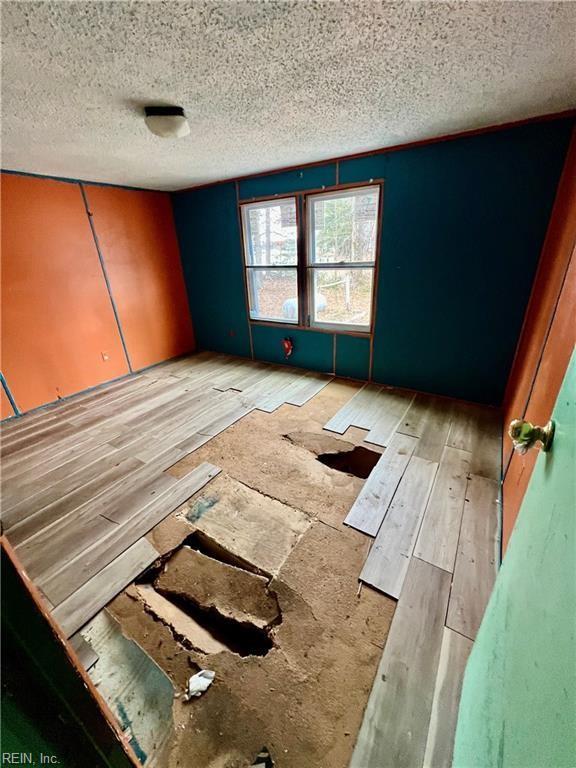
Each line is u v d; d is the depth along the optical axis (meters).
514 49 1.23
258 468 2.21
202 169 3.02
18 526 1.81
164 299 4.31
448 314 2.83
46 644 0.38
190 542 1.76
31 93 1.43
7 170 2.77
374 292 3.11
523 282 2.46
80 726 0.43
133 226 3.80
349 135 2.27
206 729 1.03
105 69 1.27
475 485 1.95
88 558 1.60
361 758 0.95
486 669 0.78
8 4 0.89
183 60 1.24
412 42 1.17
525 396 1.84
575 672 0.36
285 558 1.56
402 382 3.28
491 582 1.41
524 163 2.21
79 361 3.52
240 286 4.06
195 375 3.90
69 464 2.33
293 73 1.37
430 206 2.61
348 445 2.40
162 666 1.20
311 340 3.73
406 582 1.42
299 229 3.31
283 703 1.07
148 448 2.48
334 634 1.25
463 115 1.97
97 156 2.46
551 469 0.64
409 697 1.06
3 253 2.85
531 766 0.43
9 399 3.04
